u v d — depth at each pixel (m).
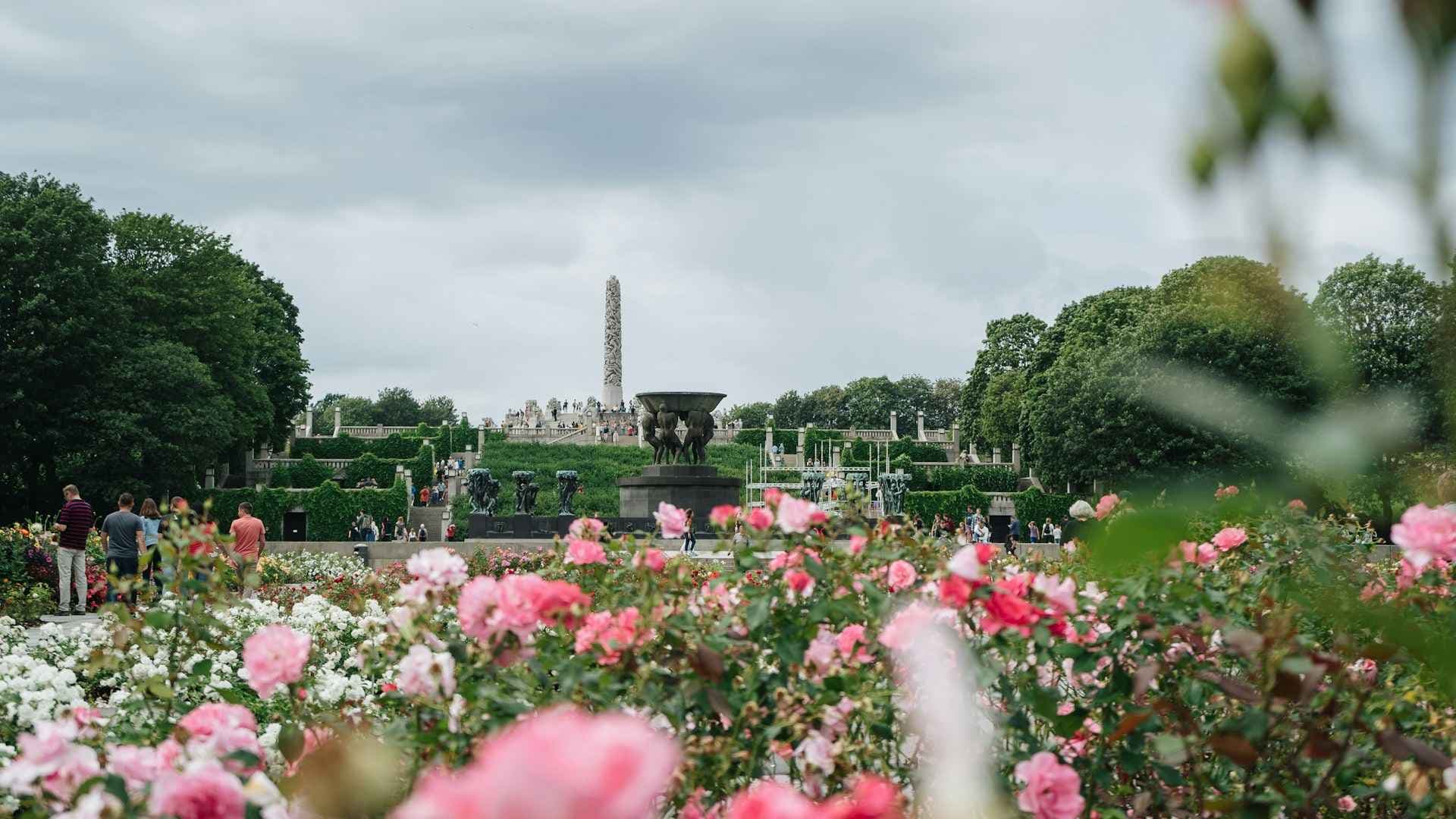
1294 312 1.53
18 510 63.09
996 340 100.69
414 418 183.00
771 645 5.66
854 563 5.86
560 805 1.16
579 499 90.94
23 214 58.78
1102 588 5.95
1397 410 1.50
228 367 72.94
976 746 4.66
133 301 67.19
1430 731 5.49
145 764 4.23
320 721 5.10
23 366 57.12
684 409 53.38
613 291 116.94
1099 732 5.66
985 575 6.29
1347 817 5.86
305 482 93.75
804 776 5.34
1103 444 59.91
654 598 5.36
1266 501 2.29
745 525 6.20
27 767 4.17
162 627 6.52
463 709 4.80
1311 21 0.97
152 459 61.59
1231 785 5.84
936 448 112.00
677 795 4.75
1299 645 4.48
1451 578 6.35
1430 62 0.94
